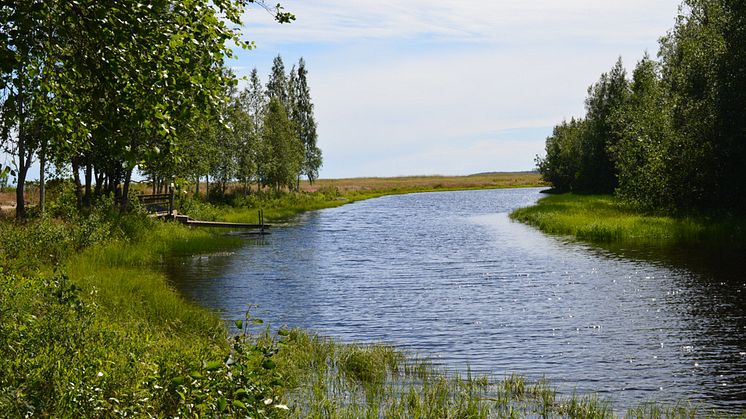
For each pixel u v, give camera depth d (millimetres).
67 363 7543
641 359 12656
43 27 7469
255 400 6098
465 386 10609
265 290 21344
